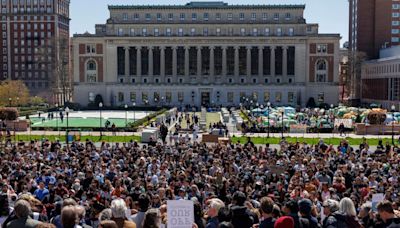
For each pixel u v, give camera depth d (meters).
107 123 114.62
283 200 28.58
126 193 29.09
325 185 30.77
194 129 100.75
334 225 18.44
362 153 55.12
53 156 51.38
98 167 40.66
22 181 32.22
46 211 26.39
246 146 64.94
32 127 117.38
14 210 16.91
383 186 33.72
